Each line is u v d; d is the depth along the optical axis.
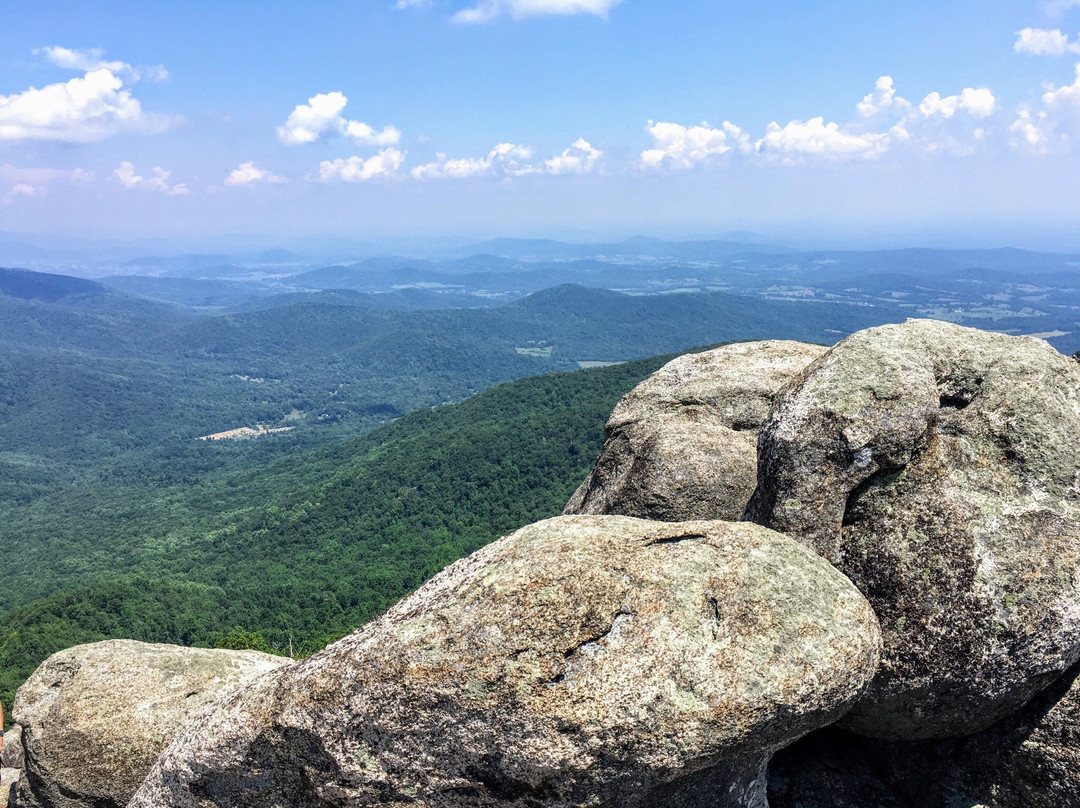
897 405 7.55
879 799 8.30
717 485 10.88
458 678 5.69
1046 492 7.47
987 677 6.89
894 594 7.14
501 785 5.84
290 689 6.46
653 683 5.63
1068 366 8.34
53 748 10.38
